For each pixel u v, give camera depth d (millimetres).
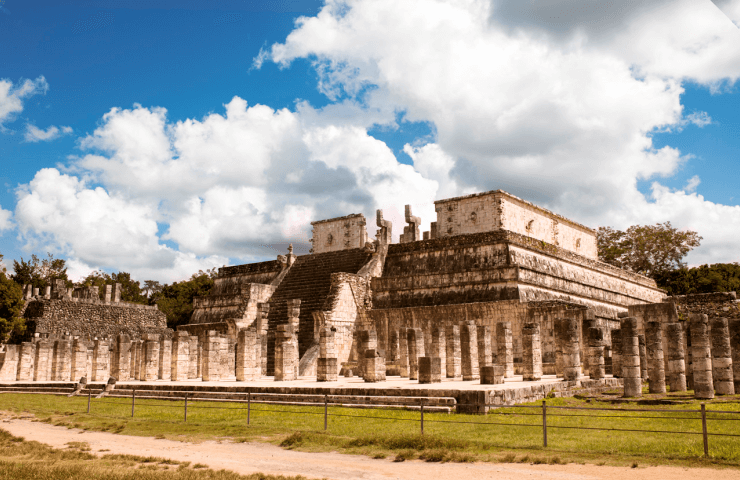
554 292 44938
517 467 14102
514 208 52375
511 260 42500
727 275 71312
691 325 24969
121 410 26250
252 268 59438
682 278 71812
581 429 18578
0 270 64562
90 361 47719
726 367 25922
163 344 40312
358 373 38031
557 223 58156
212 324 52719
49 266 89500
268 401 25656
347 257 51781
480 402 21250
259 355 37062
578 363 28641
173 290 87062
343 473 13914
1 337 51406
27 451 17297
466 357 30438
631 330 25344
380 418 20703
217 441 18500
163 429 20812
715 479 12547
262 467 14734
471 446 16281
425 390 22766
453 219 53031
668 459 14367
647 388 28484
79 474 13773
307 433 18500
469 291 42406
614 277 57844
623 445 15969
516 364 36781
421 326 42625
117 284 67438
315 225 62375
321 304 46844
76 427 22203
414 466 14547
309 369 39156
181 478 13320
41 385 36938
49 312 56844
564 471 13586
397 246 49062
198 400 27297
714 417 19938
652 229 75250
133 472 14016
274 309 49625
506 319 38812
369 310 45094
